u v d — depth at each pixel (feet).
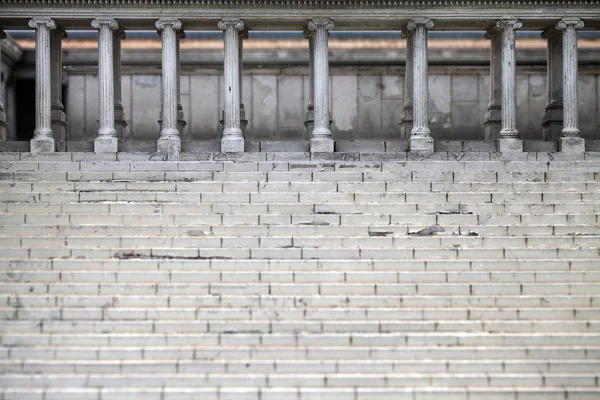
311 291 46.98
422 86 72.49
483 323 44.45
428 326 44.37
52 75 76.48
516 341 43.47
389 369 41.88
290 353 42.55
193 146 73.82
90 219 54.24
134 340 43.21
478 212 56.18
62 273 47.70
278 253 50.01
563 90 73.10
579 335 43.50
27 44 93.20
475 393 40.37
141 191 58.39
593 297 46.29
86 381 40.83
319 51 72.64
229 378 40.98
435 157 70.44
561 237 52.08
